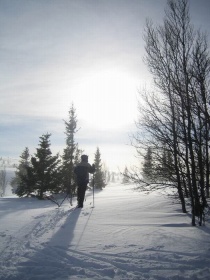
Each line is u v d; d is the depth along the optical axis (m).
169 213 8.55
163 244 4.98
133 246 4.90
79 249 4.79
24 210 10.91
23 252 4.70
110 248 4.80
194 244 4.96
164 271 3.79
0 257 4.45
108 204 11.20
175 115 7.93
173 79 7.34
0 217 8.62
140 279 3.53
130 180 10.75
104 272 3.79
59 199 20.86
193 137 7.54
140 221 7.21
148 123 8.92
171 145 8.24
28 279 3.57
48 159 23.25
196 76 6.88
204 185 7.54
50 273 3.78
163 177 10.04
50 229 6.48
